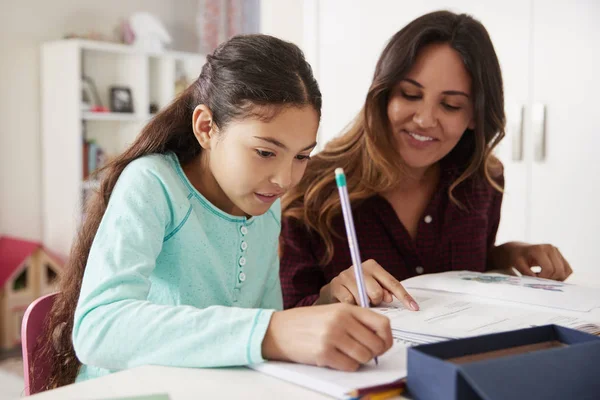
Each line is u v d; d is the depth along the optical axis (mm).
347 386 614
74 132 3590
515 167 2211
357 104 2465
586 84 2025
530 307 924
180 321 718
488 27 2219
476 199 1391
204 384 649
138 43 3990
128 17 4223
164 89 4148
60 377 949
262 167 843
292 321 697
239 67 862
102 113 3732
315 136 872
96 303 755
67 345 951
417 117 1232
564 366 597
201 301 986
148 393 622
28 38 3732
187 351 700
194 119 918
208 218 994
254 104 826
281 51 882
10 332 3256
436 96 1226
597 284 2047
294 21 2539
